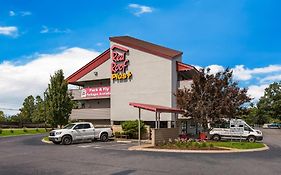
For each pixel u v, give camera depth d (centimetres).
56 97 3516
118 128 3538
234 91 2903
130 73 3881
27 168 1387
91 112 4247
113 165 1464
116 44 4019
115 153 1975
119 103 3947
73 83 4609
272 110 8462
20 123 6662
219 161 1612
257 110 8938
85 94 4309
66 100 3566
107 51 4181
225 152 2064
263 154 1986
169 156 1814
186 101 2916
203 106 2847
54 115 3491
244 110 2961
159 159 1678
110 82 4112
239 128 2998
